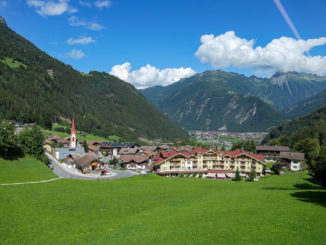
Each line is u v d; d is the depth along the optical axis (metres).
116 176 102.38
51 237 32.91
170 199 53.97
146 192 59.34
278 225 29.11
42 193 52.06
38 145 101.75
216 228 30.06
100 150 184.75
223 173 116.00
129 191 59.44
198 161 122.31
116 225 36.91
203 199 52.91
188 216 38.09
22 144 96.31
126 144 187.12
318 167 74.12
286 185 74.88
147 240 28.59
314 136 192.38
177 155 119.19
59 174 97.44
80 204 47.03
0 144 79.88
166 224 34.50
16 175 72.06
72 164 118.31
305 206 37.94
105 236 32.06
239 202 45.81
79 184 64.56
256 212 36.12
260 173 116.44
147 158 128.12
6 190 51.84
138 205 48.81
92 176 99.38
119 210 45.34
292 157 123.50
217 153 123.69
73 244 30.66
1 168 75.31
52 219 39.19
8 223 36.44
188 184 74.12
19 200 46.25
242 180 103.56
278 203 41.88
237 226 30.06
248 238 26.02
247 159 119.31
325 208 36.00
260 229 28.31
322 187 71.81
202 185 73.62
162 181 78.31
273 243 24.30
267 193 54.69
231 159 122.19
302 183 77.94
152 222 36.56
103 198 51.75
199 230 29.94
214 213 38.25
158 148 181.88
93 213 43.03
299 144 147.25
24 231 34.44
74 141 159.88
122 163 126.31
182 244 26.31
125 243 28.61
